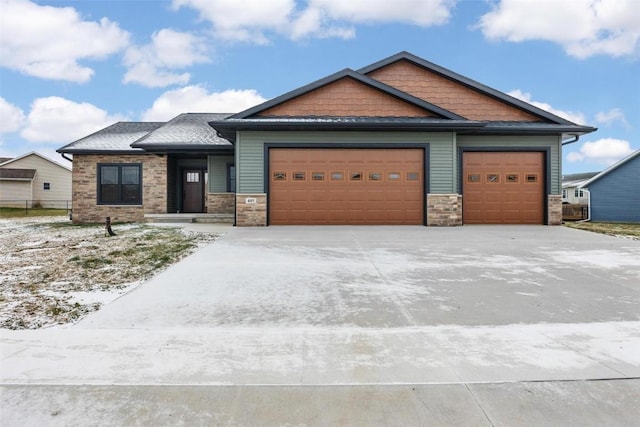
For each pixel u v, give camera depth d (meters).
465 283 5.38
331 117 12.03
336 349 3.27
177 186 16.33
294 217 11.78
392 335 3.59
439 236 9.52
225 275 5.74
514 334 3.61
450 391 2.58
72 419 2.25
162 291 4.96
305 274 5.82
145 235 10.04
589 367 2.92
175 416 2.30
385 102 12.24
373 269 6.14
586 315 4.14
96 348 3.26
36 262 6.68
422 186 11.87
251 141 11.66
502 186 12.74
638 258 7.02
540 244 8.47
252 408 2.38
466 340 3.46
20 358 3.04
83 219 15.30
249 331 3.68
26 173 30.33
